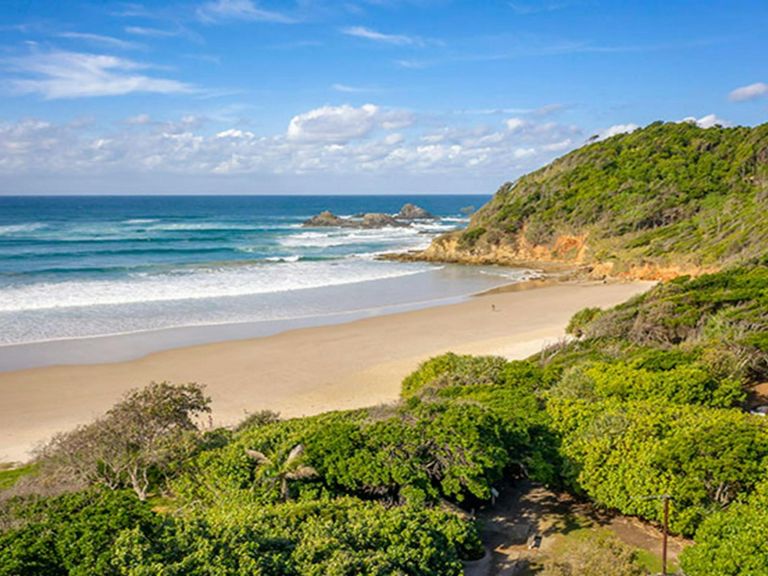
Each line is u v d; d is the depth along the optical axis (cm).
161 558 936
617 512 1571
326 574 956
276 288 5047
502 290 5291
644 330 2917
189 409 1983
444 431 1509
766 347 2333
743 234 5272
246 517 1155
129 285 4941
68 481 1597
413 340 3491
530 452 1622
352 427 1577
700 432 1479
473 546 1304
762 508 1298
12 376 2823
